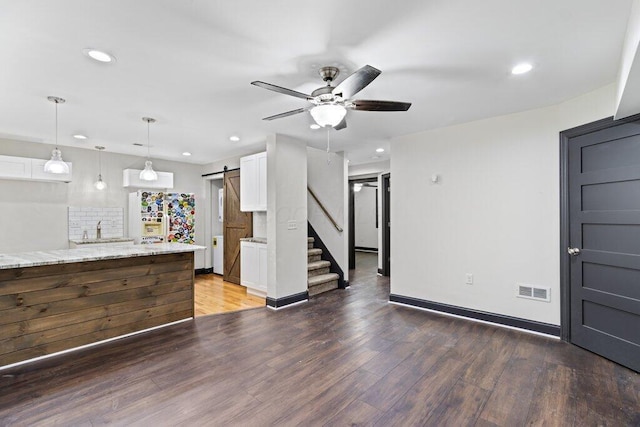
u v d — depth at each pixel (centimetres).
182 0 156
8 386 232
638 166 249
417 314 392
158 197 555
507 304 344
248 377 245
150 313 346
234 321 372
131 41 195
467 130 369
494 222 352
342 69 231
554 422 192
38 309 277
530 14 169
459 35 189
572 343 300
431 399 216
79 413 201
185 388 230
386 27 181
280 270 426
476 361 269
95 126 379
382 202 645
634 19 155
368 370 255
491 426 189
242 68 230
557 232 312
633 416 197
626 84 192
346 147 504
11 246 447
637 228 251
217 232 674
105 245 498
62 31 183
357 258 902
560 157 308
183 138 439
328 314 396
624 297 258
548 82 258
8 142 442
